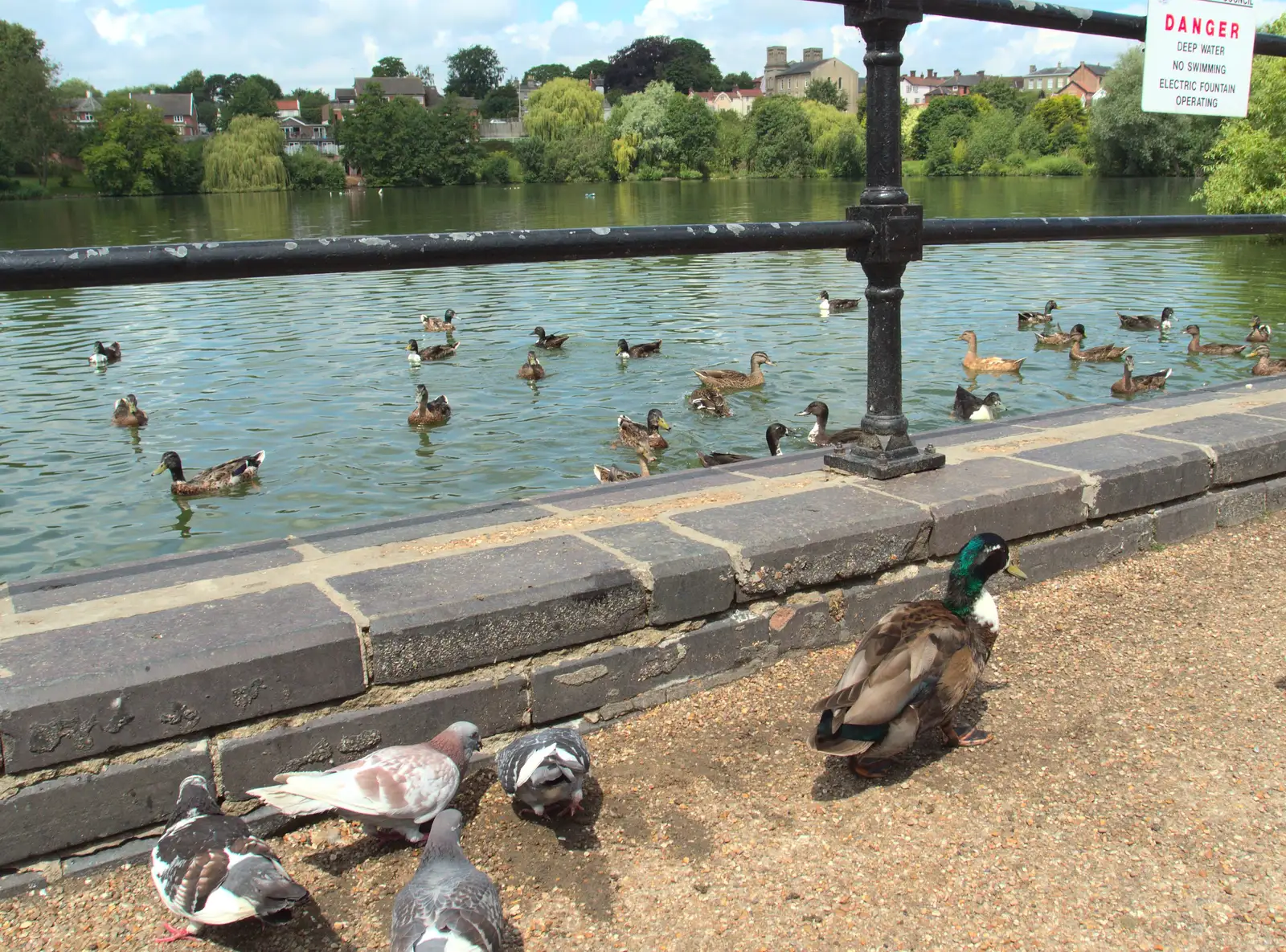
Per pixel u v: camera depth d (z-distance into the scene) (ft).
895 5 14.66
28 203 253.65
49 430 45.44
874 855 10.28
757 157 348.79
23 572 30.45
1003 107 417.08
